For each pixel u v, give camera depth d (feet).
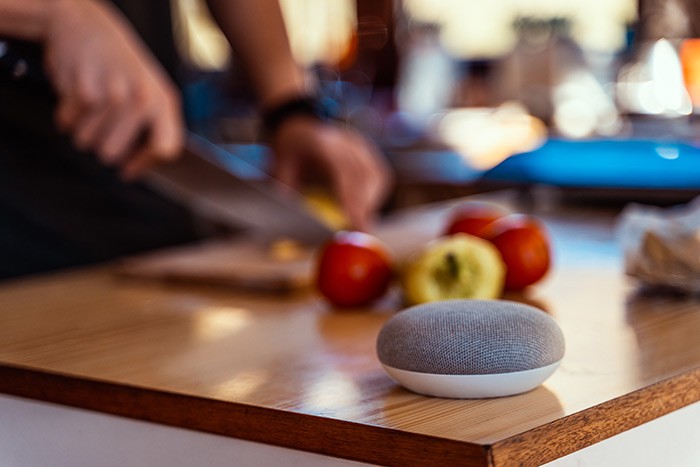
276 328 3.24
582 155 5.71
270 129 5.28
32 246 5.20
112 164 5.42
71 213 5.32
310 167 5.17
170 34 6.15
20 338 3.19
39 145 5.22
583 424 2.22
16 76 3.74
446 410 2.26
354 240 3.55
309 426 2.26
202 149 4.33
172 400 2.48
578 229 5.00
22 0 3.59
